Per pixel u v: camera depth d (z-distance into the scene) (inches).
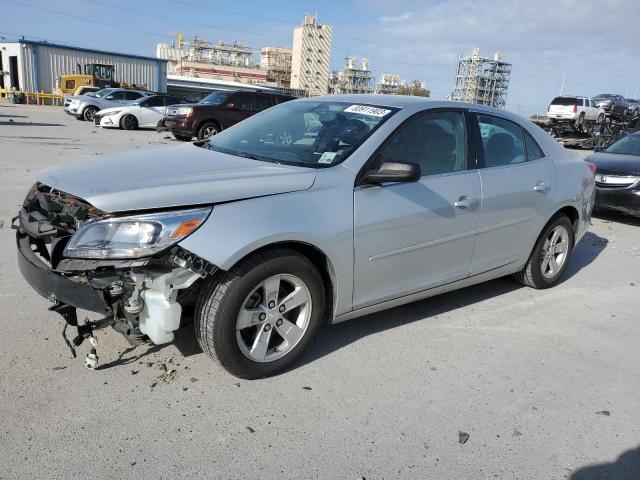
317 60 4569.4
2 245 214.4
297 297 131.0
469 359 149.6
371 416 120.6
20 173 370.0
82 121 968.3
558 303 196.5
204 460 103.4
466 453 111.0
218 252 113.9
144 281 112.8
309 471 102.7
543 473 106.9
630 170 341.7
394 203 143.5
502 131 182.2
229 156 149.8
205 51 5383.9
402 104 159.6
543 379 141.9
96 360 125.3
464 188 161.9
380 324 167.6
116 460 101.7
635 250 281.1
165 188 117.7
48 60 1770.4
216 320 119.4
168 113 706.8
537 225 190.5
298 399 124.9
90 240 112.8
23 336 143.3
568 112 1189.1
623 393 137.6
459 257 166.1
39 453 102.0
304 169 136.3
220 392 125.1
